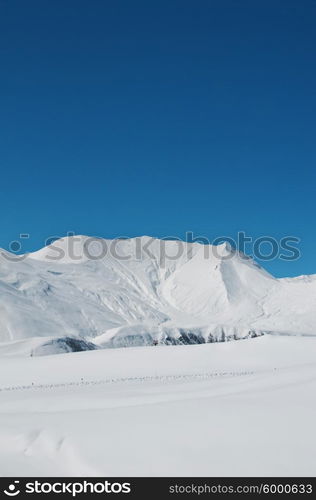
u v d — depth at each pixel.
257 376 29.98
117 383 37.84
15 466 15.22
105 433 16.47
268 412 16.41
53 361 59.88
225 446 13.95
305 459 12.67
